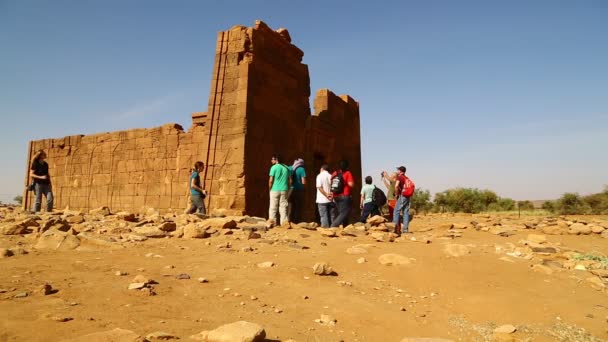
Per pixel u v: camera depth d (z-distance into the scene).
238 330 3.71
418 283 6.61
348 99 25.34
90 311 4.39
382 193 13.82
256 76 16.42
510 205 43.41
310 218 19.05
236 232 10.23
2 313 4.11
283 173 12.27
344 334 4.48
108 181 20.14
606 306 5.79
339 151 23.09
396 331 4.76
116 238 9.12
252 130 15.86
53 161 22.70
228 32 16.80
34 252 7.63
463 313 5.56
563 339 4.79
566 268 7.64
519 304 5.79
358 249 8.32
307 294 5.71
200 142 16.97
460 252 8.23
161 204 17.97
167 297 5.14
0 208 21.16
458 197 43.16
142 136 19.20
